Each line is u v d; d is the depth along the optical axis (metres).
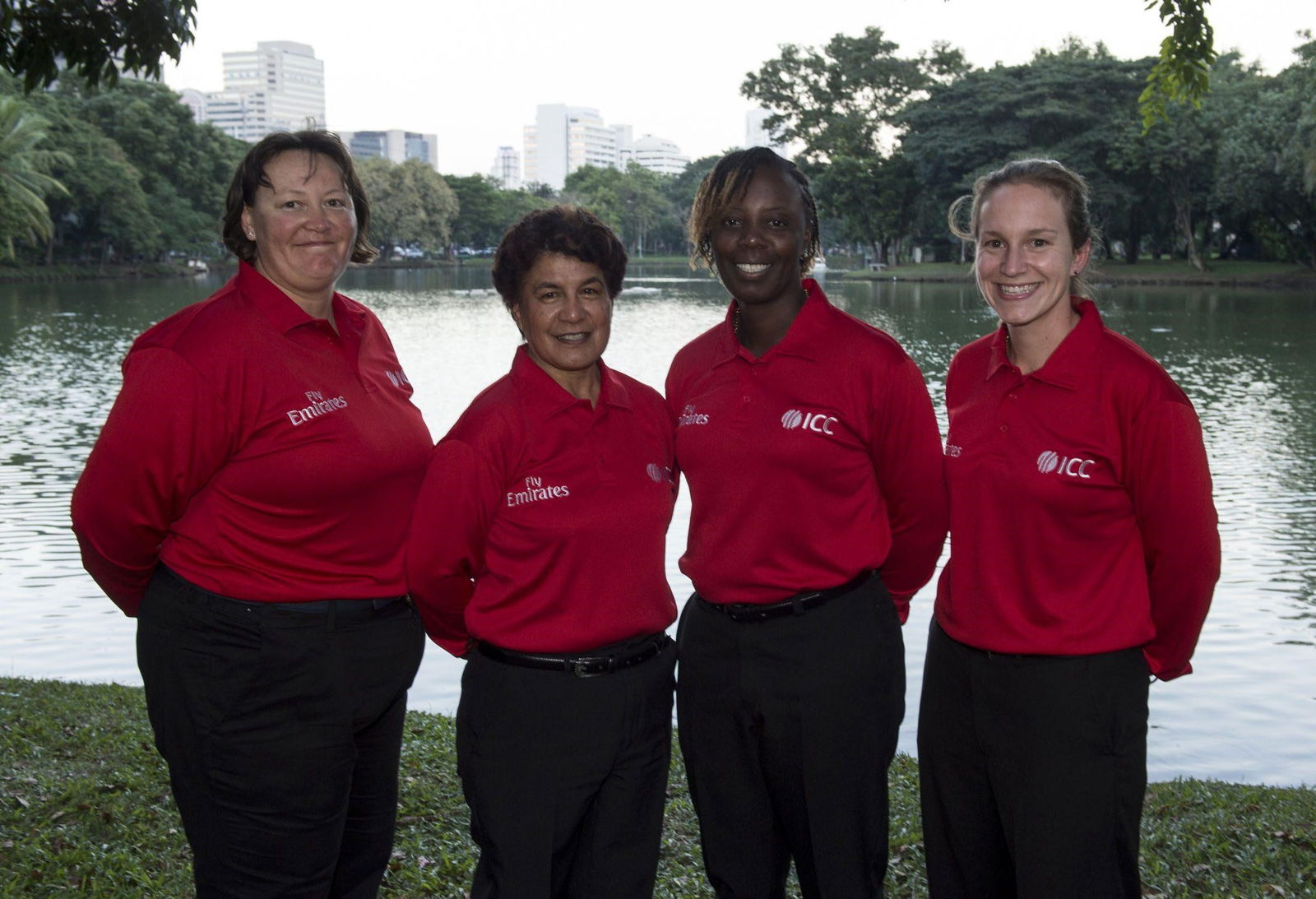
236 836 2.70
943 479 2.90
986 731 2.72
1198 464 2.56
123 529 2.58
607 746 2.78
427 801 4.27
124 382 2.60
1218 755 5.75
